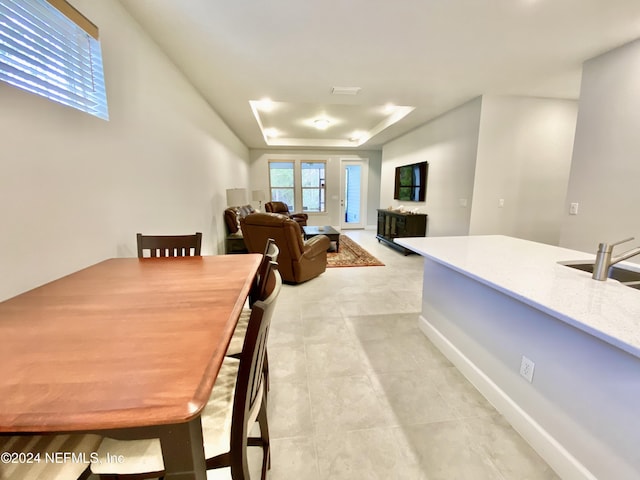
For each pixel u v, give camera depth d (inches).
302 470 48.9
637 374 37.8
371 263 181.8
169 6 73.5
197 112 133.4
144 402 21.4
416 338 91.7
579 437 45.3
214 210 163.5
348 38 90.2
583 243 108.7
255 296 58.9
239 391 29.6
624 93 95.1
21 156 45.7
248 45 93.7
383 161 286.4
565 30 85.7
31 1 46.3
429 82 126.4
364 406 63.1
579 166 109.3
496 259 67.5
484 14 78.1
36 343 29.1
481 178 149.9
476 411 61.8
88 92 60.5
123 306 38.5
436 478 47.5
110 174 68.0
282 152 323.3
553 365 49.1
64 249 54.4
